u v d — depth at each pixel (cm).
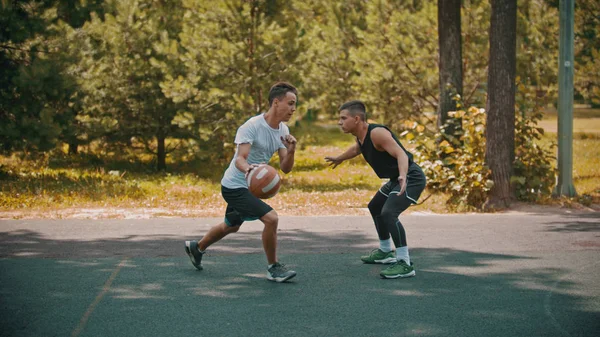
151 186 1427
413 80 1742
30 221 968
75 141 1736
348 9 2128
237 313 521
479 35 1658
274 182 586
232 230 645
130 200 1202
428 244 809
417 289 596
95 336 464
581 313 525
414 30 1739
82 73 1506
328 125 3969
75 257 725
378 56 1773
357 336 468
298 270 672
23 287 596
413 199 646
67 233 871
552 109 4050
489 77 1185
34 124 1383
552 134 2483
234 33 1686
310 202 1220
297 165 2008
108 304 544
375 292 586
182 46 1741
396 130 1823
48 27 1463
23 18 1438
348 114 642
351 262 711
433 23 1725
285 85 602
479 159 1198
